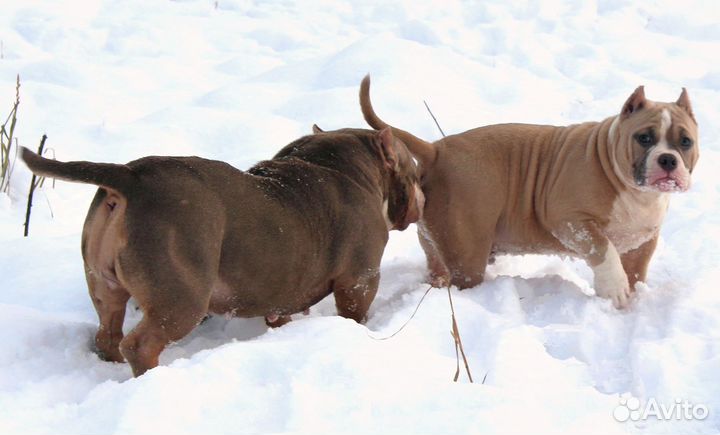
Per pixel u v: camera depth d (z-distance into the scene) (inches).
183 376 168.9
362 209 234.8
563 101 434.9
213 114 400.8
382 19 564.7
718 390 188.1
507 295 254.2
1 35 490.0
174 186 196.1
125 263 191.6
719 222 318.0
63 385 190.5
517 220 272.8
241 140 383.2
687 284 254.7
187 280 194.1
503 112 414.3
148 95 443.5
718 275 264.8
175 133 382.6
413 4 570.9
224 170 208.7
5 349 203.8
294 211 218.4
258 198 210.8
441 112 404.8
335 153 241.0
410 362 188.2
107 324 209.0
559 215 261.7
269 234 210.5
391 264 296.2
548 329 229.1
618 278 252.2
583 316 241.4
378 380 170.2
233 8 591.2
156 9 572.1
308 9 585.0
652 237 265.9
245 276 209.8
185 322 195.8
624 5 558.6
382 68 438.3
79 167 189.2
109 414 159.8
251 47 519.2
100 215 195.5
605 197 255.4
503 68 468.8
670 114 249.3
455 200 265.7
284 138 384.2
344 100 408.2
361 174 241.4
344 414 158.1
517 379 199.2
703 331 223.3
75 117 402.3
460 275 269.1
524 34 514.9
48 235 301.9
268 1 599.8
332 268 230.7
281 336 197.6
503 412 157.0
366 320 243.4
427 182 271.0
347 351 180.5
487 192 266.2
